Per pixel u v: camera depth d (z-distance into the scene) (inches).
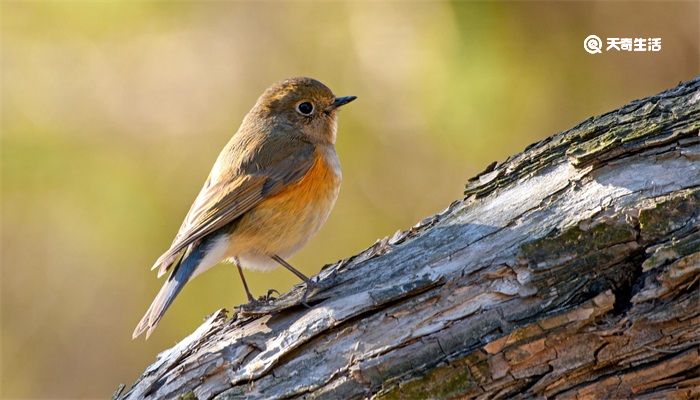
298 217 343.0
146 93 561.9
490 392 238.1
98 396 547.5
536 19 514.9
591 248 238.2
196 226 329.1
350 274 263.0
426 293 247.0
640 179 243.0
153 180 545.6
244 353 258.7
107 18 554.9
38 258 549.3
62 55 559.8
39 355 553.0
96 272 546.6
